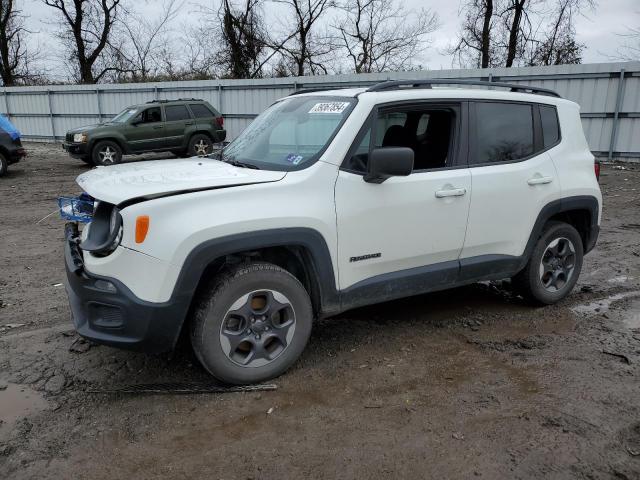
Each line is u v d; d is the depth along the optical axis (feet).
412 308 15.85
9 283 18.31
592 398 10.73
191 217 10.03
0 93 87.81
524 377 11.66
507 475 8.52
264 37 108.27
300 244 11.02
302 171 11.33
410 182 12.41
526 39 97.19
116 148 51.88
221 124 57.11
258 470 8.71
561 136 15.40
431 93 13.01
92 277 10.19
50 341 13.57
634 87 48.93
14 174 48.06
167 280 9.88
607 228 26.84
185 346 13.04
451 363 12.37
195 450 9.25
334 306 11.96
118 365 12.24
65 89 81.66
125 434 9.70
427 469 8.70
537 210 14.65
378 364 12.33
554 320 14.96
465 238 13.47
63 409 10.50
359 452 9.14
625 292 17.37
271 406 10.57
